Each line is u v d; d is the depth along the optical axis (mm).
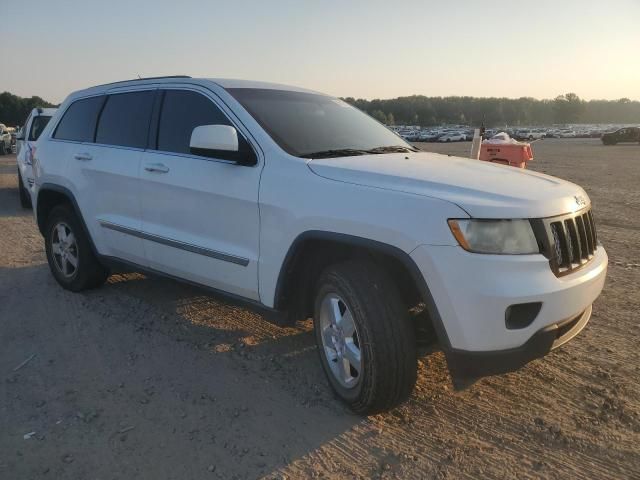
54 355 3926
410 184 2965
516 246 2699
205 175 3727
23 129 10797
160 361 3828
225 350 4012
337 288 3055
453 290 2648
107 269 5191
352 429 3021
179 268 4051
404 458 2770
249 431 3002
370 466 2711
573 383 3506
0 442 2895
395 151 3984
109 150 4598
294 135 3678
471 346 2674
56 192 5160
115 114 4715
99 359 3859
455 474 2654
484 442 2904
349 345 3084
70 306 4895
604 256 3406
